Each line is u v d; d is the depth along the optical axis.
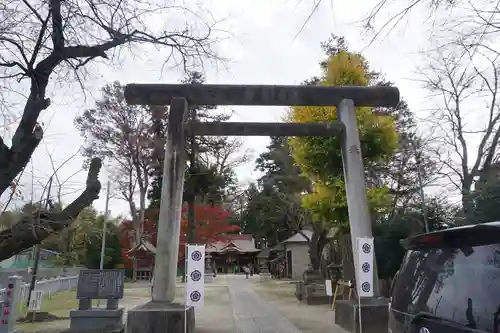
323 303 16.50
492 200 11.95
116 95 32.56
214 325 11.37
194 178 25.52
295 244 38.59
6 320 9.16
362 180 10.88
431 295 2.80
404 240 3.45
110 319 10.23
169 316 8.66
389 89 11.46
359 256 9.23
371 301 9.71
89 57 7.05
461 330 2.39
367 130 13.38
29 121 6.07
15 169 5.95
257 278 40.28
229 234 53.16
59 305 16.75
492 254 2.40
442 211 17.81
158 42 7.47
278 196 29.78
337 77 14.39
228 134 11.70
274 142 33.50
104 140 33.72
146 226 36.81
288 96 11.17
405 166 21.73
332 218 13.98
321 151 13.70
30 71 6.28
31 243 5.93
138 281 34.50
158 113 33.38
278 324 11.50
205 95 10.91
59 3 6.45
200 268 8.08
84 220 22.23
